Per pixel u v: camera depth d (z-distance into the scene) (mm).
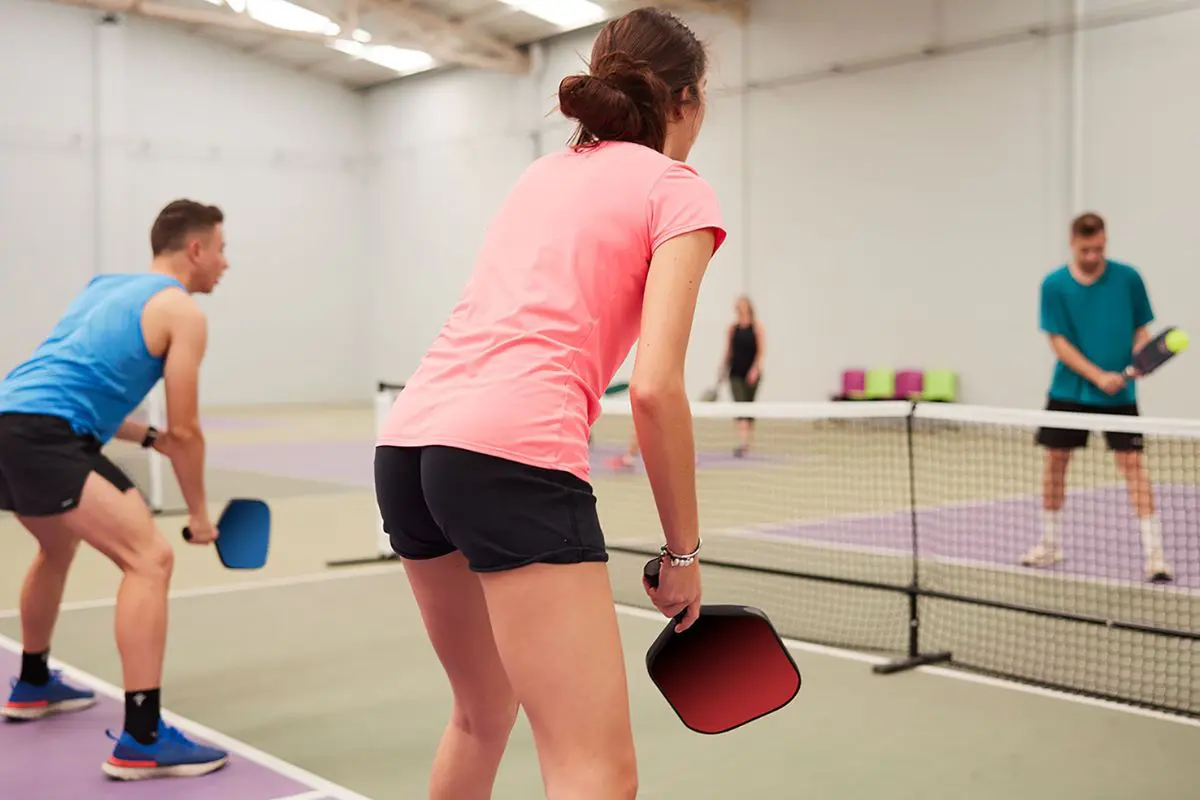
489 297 1704
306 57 21547
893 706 3799
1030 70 13617
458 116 21109
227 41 21141
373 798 2980
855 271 15570
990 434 12938
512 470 1576
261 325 22047
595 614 1614
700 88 1866
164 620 3172
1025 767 3199
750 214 16766
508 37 19531
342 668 4316
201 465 3312
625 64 1762
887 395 15055
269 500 9234
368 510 8695
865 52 15219
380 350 23156
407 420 1686
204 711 3783
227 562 3396
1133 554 6336
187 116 20891
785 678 1784
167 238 3389
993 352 14188
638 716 3715
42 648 3666
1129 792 2998
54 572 3592
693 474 1611
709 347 17422
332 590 5801
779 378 16594
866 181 15344
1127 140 12844
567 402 1617
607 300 1657
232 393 21781
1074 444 5906
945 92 14453
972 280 14344
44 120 19344
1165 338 5355
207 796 2992
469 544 1607
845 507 8367
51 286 19484
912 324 14984
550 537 1587
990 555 6395
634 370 1575
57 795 3008
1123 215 12922
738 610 1752
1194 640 4273
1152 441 9312
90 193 19781
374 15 19141
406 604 5461
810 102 15906
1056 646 4555
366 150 23125
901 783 3080
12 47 19031
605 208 1669
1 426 3084
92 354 3133
